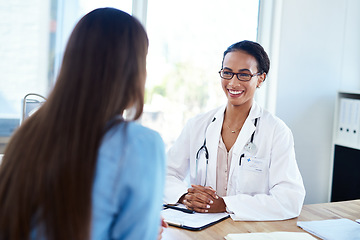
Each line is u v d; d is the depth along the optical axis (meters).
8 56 2.28
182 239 1.21
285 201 1.53
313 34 2.80
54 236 0.62
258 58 1.71
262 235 1.24
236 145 1.76
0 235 0.65
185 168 1.92
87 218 0.63
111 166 0.67
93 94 0.69
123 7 2.48
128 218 0.68
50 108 0.69
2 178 0.68
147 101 2.61
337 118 2.82
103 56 0.71
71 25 2.38
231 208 1.46
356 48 2.97
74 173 0.64
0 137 2.30
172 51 2.64
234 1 2.79
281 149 1.70
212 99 2.81
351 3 2.91
